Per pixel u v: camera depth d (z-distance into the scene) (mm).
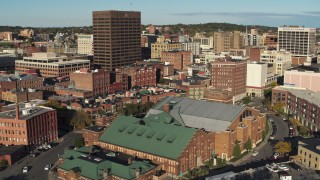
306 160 190375
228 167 193625
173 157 178875
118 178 163500
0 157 193875
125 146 192125
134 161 174375
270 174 177875
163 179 176375
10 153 195750
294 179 172000
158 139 190625
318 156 182375
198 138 191625
